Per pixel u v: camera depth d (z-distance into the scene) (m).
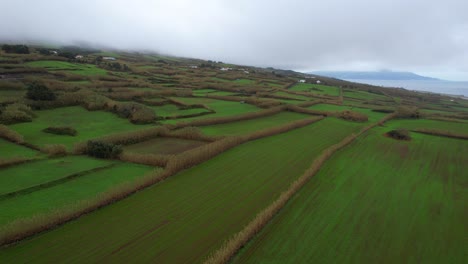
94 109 52.00
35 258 16.92
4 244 17.69
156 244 19.22
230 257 18.30
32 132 38.09
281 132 51.38
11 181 24.95
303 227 22.42
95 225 20.72
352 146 46.69
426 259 19.67
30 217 19.98
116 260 17.41
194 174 31.28
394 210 26.31
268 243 20.14
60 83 63.94
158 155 32.72
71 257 17.30
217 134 46.12
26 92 52.72
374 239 21.50
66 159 30.92
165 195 26.08
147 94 66.75
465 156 45.28
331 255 19.28
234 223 22.38
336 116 68.12
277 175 32.66
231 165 34.62
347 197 28.30
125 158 32.28
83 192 24.59
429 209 27.02
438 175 36.47
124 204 23.94
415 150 46.88
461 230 23.67
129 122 47.00
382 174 35.34
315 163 35.72
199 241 19.86
